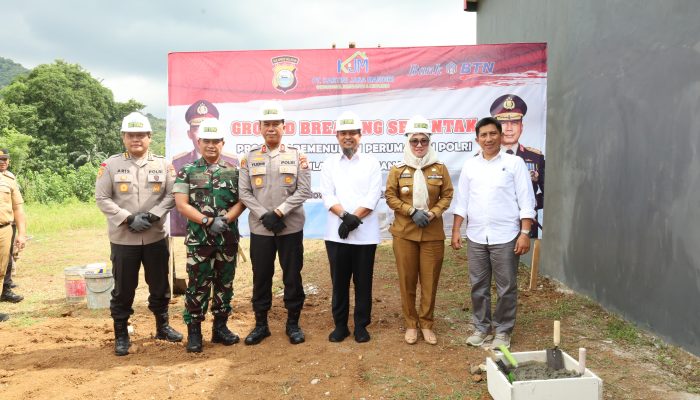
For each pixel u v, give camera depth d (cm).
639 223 471
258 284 443
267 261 438
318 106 602
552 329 477
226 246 430
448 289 617
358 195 430
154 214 423
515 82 595
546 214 705
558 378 315
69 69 4859
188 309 427
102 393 353
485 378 369
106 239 1141
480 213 425
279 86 600
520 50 592
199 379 374
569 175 629
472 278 437
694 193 394
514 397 296
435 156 432
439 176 430
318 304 573
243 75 599
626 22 496
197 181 422
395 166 440
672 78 423
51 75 4453
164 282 450
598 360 402
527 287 645
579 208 599
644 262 463
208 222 414
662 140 436
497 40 961
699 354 393
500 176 419
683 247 408
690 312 402
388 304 563
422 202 420
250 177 435
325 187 438
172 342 456
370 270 440
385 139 604
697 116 391
